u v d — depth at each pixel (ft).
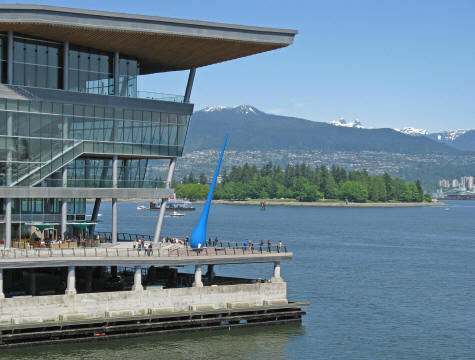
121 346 213.05
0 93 237.66
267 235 641.81
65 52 253.85
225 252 247.29
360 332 247.50
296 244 554.87
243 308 233.14
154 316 218.79
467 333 250.16
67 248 239.50
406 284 353.10
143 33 241.14
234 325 234.17
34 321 204.44
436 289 339.77
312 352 219.61
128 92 277.23
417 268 417.49
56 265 212.64
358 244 569.64
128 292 217.97
